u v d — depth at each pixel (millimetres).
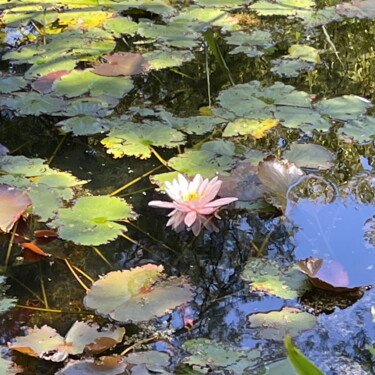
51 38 2705
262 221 2062
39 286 1939
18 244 2021
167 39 2709
